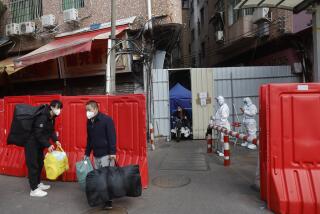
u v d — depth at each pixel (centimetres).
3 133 927
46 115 696
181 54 3788
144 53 1371
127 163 741
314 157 564
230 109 1495
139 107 739
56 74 1529
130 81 1395
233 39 1856
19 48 1661
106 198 576
